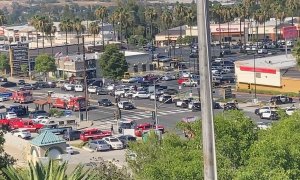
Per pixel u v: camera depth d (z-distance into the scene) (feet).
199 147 114.32
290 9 588.09
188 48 579.89
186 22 602.44
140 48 600.80
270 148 98.22
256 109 293.43
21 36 652.48
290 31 484.74
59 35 615.57
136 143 141.08
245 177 90.48
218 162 97.81
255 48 538.88
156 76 431.84
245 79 363.35
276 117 272.72
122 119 298.76
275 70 348.18
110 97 374.22
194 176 94.73
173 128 244.83
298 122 119.44
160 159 116.57
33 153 178.40
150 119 295.07
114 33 627.87
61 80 451.94
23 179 67.72
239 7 601.21
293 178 97.96
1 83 456.45
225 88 337.11
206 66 49.03
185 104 318.45
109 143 233.76
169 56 520.01
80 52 529.04
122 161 204.23
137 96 357.82
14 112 325.83
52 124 285.64
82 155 222.89
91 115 318.45
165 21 611.06
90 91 391.24
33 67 506.89
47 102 346.74
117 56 419.95
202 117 49.52
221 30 611.88
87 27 654.12
